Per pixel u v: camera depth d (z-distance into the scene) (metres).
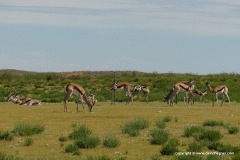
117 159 27.23
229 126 40.38
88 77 140.00
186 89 67.69
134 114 51.06
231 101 76.94
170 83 104.69
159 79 113.75
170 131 38.72
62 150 30.75
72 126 41.22
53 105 65.88
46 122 44.31
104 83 117.31
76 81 124.00
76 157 28.62
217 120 45.81
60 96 81.94
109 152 30.23
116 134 37.09
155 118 47.66
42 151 30.47
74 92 55.06
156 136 33.38
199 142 32.12
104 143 32.06
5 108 59.00
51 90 97.38
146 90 70.31
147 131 38.62
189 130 36.16
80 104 67.38
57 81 124.81
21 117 48.31
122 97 79.88
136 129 37.72
